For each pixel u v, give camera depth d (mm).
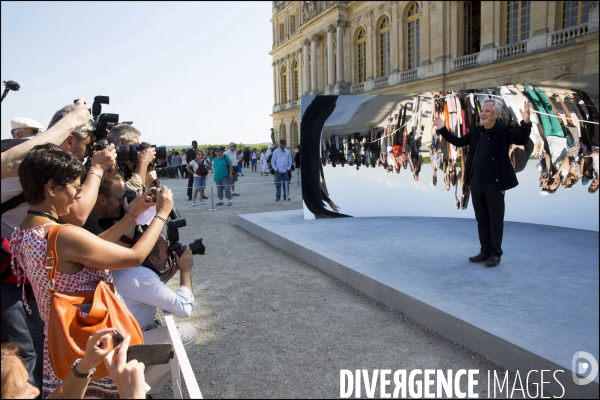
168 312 2504
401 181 7746
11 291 2203
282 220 7539
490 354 2812
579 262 4410
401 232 6172
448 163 7305
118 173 2660
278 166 11711
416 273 4180
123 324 1924
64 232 1861
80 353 1792
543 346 2578
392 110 7504
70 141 2484
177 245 2693
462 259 4652
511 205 6902
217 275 5039
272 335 3359
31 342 2299
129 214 2215
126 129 3006
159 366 2445
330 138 7605
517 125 6617
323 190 7652
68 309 1850
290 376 2736
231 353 3086
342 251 5137
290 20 25219
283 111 28516
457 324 3068
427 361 2863
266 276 4914
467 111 7027
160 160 3426
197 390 1711
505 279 3922
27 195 1945
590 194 5930
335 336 3291
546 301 3344
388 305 3838
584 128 5758
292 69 26438
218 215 9727
